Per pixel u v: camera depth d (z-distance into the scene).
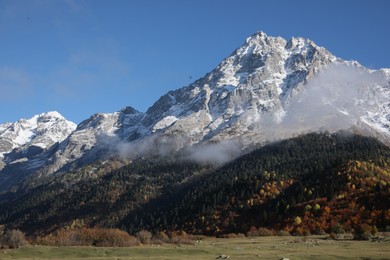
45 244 117.50
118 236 127.38
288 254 81.81
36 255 88.62
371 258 73.94
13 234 102.88
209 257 80.44
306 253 83.44
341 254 80.44
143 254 90.19
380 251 85.88
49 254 89.56
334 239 132.12
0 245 99.19
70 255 89.00
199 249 95.31
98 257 84.19
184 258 78.38
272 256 79.19
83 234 133.50
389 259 72.44
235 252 90.44
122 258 79.81
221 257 77.88
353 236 133.25
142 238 133.38
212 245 115.31
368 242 112.62
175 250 93.56
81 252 90.69
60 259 79.88
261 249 97.50
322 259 75.38
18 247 96.44
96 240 123.12
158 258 78.94
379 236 129.25
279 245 110.81
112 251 91.69
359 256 77.00
